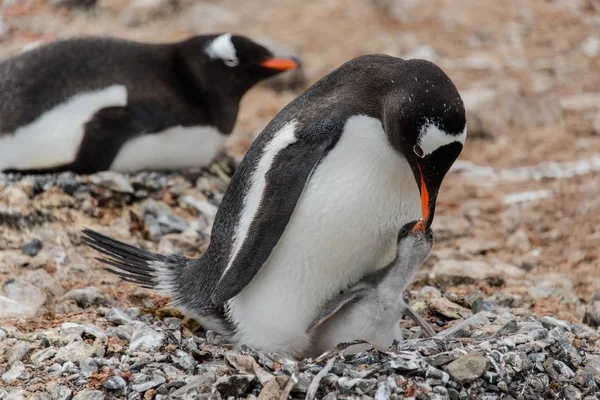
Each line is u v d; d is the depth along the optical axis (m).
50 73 13.30
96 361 8.56
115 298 10.63
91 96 13.26
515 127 18.59
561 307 11.27
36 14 21.03
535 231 14.22
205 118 13.81
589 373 8.48
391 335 8.71
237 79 13.90
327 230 8.34
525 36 23.25
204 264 9.36
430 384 7.87
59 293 10.72
